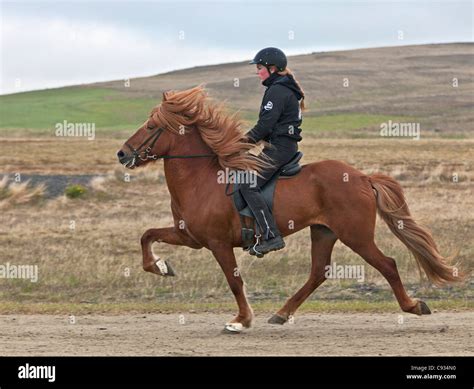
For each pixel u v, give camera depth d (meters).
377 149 38.38
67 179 28.89
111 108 71.19
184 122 9.69
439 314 11.27
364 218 9.50
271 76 9.78
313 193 9.57
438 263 9.70
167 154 9.78
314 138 45.72
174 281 14.70
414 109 64.12
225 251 9.62
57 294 13.98
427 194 25.12
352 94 73.75
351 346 8.80
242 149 9.59
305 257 16.09
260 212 9.38
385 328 9.98
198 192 9.64
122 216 22.80
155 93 80.31
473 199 23.94
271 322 10.04
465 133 50.16
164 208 24.08
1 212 23.39
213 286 14.41
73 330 10.09
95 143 41.78
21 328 10.27
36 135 47.28
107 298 13.71
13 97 80.06
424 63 90.56
